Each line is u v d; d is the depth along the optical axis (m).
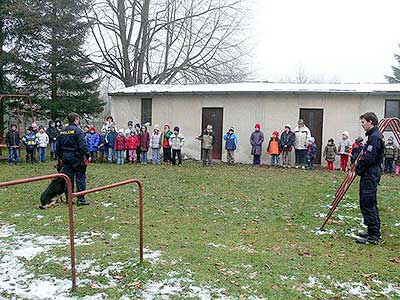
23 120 24.38
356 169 6.04
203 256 5.08
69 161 7.65
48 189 7.57
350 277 4.58
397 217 7.44
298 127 14.40
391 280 4.54
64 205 7.84
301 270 4.73
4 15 21.55
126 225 6.51
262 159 15.49
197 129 16.55
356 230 6.64
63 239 5.71
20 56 22.11
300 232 6.43
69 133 7.63
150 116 17.45
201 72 28.11
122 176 11.55
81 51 24.50
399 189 10.04
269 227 6.67
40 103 22.69
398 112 14.30
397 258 5.27
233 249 5.45
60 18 22.94
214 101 16.22
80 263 4.73
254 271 4.64
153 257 4.97
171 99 16.92
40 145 14.75
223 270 4.63
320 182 10.85
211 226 6.62
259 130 14.95
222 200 8.58
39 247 5.32
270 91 15.11
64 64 23.27
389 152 13.10
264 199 8.74
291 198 8.87
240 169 13.54
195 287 4.14
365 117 5.96
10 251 5.15
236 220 7.05
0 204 7.91
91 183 10.48
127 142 14.88
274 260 5.04
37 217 6.91
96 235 5.93
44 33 22.94
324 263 5.00
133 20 27.02
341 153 13.59
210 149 14.65
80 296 3.89
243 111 15.77
